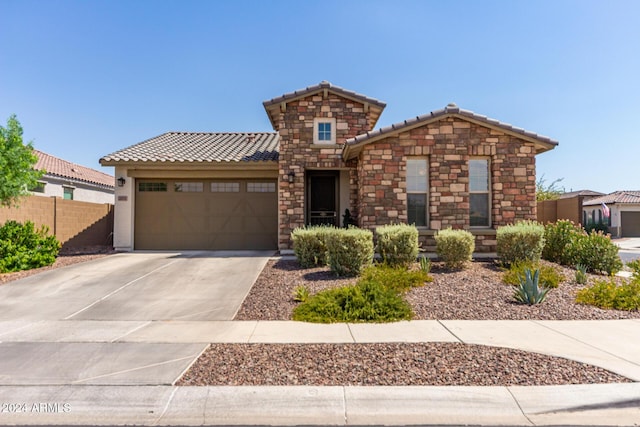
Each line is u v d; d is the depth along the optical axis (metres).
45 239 11.84
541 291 8.09
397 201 12.09
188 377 4.63
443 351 5.39
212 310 7.50
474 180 12.41
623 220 33.44
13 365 4.99
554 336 6.01
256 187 15.39
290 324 6.66
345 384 4.45
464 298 8.05
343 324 6.66
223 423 3.86
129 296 8.41
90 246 17.77
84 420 3.90
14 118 11.82
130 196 15.02
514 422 3.87
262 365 4.96
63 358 5.21
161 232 15.26
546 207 18.31
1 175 11.29
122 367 4.91
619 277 10.38
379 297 7.33
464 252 10.44
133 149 16.16
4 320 6.91
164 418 3.93
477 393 4.26
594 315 7.14
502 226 11.85
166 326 6.57
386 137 12.13
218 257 12.95
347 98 14.23
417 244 10.79
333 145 14.16
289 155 14.13
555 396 4.22
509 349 5.45
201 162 14.50
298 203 14.04
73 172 24.83
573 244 11.38
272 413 3.99
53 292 8.71
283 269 10.74
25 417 3.93
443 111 11.98
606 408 4.06
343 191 14.73
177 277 9.98
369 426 3.80
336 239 9.80
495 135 12.19
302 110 14.26
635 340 5.82
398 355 5.27
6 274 10.28
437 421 3.88
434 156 12.10
